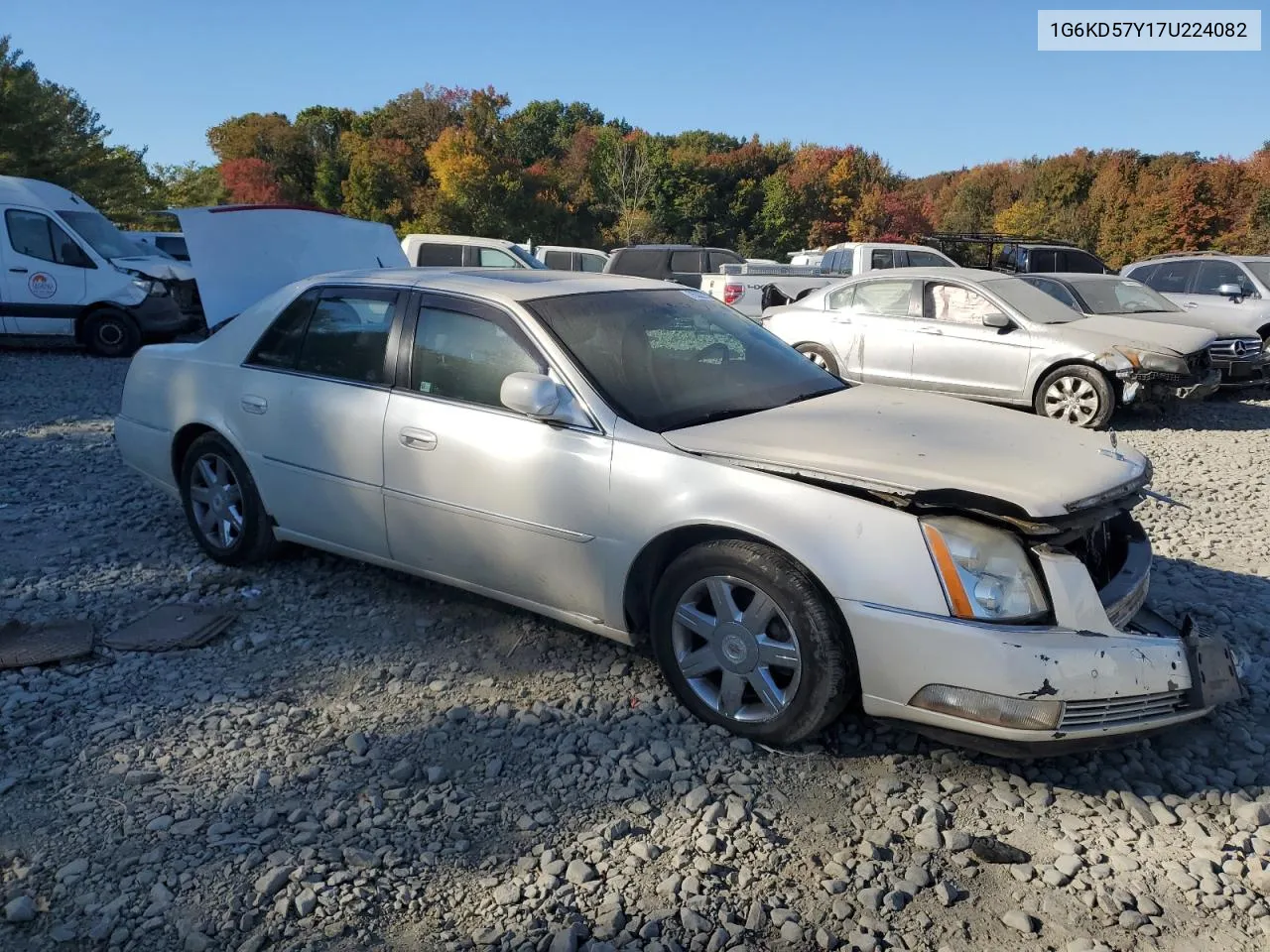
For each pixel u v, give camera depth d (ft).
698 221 240.12
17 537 18.42
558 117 340.39
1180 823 9.98
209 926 8.29
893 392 14.48
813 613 10.41
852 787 10.44
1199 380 31.94
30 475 23.21
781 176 245.45
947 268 35.96
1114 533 12.15
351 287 15.01
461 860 9.20
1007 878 9.06
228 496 16.48
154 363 17.70
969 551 9.93
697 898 8.66
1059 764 10.99
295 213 25.96
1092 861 9.31
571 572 12.34
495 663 13.28
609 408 12.09
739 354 14.30
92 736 11.34
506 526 12.73
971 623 9.74
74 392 36.65
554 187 218.38
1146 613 11.46
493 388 13.02
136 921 8.37
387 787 10.37
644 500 11.49
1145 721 9.98
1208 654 10.34
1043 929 8.38
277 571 16.58
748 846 9.40
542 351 12.67
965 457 10.98
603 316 13.56
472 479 12.92
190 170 201.77
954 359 33.55
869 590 10.08
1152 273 47.67
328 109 269.23
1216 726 11.90
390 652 13.65
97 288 46.50
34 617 14.75
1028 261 60.59
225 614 14.76
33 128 109.60
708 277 56.85
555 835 9.59
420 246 60.23
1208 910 8.63
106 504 20.74
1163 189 186.09
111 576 16.44
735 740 11.21
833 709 10.61
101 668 13.11
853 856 9.30
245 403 15.74
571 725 11.66
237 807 9.98
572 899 8.66
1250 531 20.33
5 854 9.23
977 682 9.66
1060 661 9.55
